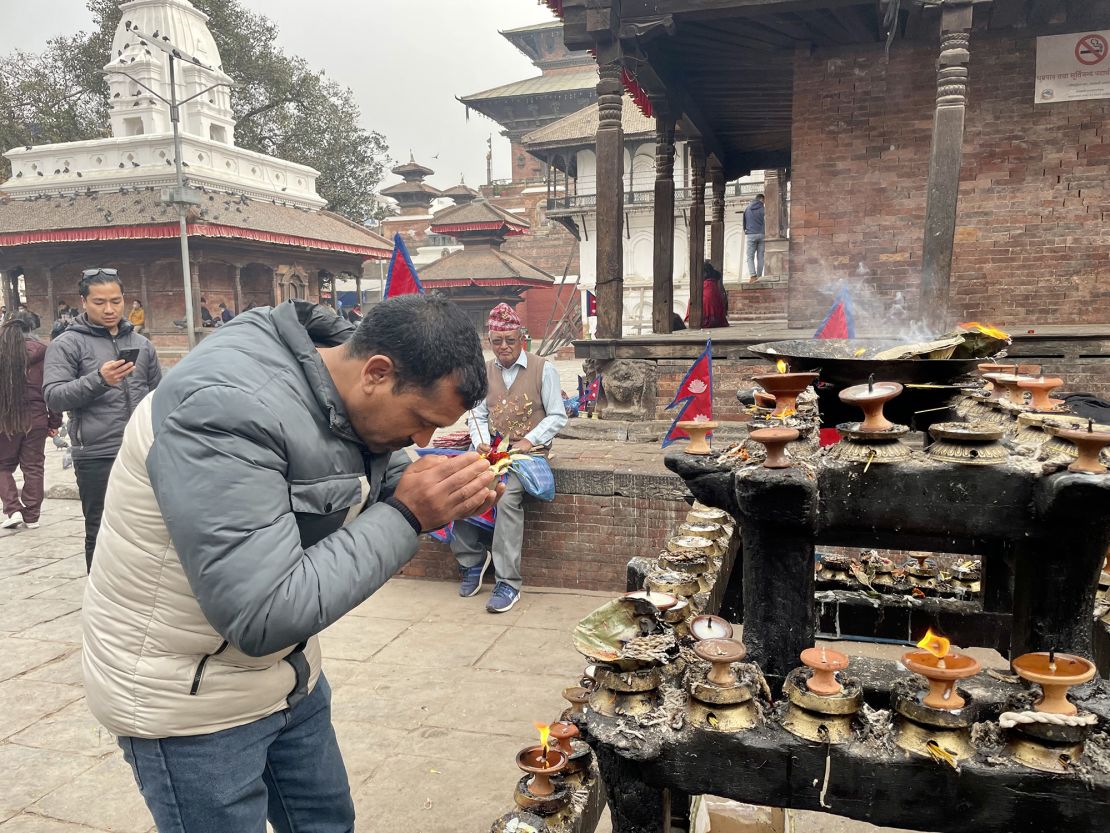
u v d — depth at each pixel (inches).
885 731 50.9
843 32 295.4
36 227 1044.5
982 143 301.7
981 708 52.7
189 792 59.6
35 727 121.6
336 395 57.3
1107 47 284.8
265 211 1179.3
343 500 59.0
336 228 1325.0
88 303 163.5
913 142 309.4
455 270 1423.5
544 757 77.0
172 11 1110.4
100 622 58.4
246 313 59.7
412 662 143.3
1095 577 55.3
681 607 70.1
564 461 191.9
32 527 245.4
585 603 174.2
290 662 64.1
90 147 1106.1
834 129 316.5
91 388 158.1
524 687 132.3
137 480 54.9
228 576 49.6
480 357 57.6
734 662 55.7
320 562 52.8
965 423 55.6
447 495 57.1
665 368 245.9
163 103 1109.1
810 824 92.9
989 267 305.6
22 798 102.9
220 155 1141.7
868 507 55.7
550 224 1720.0
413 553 57.7
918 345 67.4
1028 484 52.4
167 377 55.2
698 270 413.4
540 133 1307.8
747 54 318.0
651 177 1261.1
